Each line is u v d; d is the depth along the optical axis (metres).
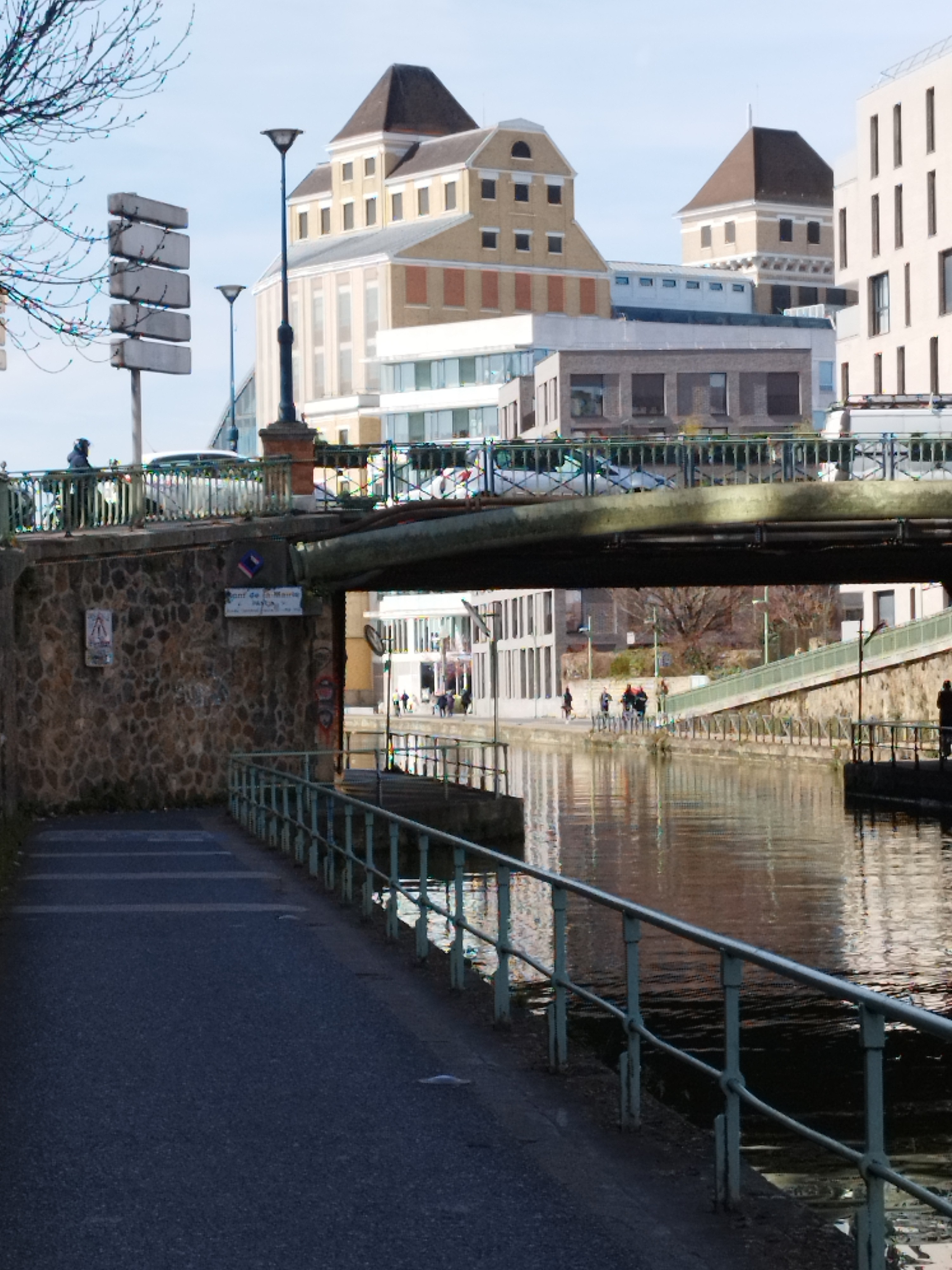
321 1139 9.67
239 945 17.08
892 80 85.88
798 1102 15.20
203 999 14.09
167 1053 12.01
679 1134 9.77
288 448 38.19
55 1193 8.62
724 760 75.94
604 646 111.19
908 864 34.84
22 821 31.12
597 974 21.66
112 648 34.56
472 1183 8.81
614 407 116.25
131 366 35.34
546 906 28.52
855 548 40.19
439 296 146.12
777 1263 7.56
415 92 160.88
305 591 36.53
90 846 27.52
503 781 64.56
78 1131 9.86
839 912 28.17
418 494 41.78
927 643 67.12
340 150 160.25
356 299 146.88
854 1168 12.98
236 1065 11.62
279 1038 12.53
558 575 44.03
